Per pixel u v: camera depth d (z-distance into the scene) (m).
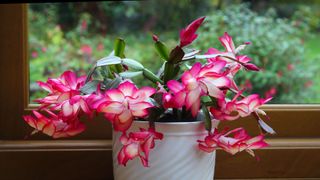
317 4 1.73
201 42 1.58
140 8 1.77
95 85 0.73
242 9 1.68
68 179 0.94
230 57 0.74
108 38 1.77
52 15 1.65
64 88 0.71
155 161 0.73
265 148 0.94
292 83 1.64
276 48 1.67
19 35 0.94
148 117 0.73
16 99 0.94
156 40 0.74
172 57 0.73
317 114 0.98
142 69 0.74
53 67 1.63
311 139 0.97
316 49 1.72
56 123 0.73
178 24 1.71
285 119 0.97
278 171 0.95
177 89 0.67
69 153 0.93
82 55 1.72
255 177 0.95
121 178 0.76
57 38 1.67
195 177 0.75
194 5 1.66
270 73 1.62
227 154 0.94
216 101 0.72
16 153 0.92
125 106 0.66
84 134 0.95
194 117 0.76
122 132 0.69
